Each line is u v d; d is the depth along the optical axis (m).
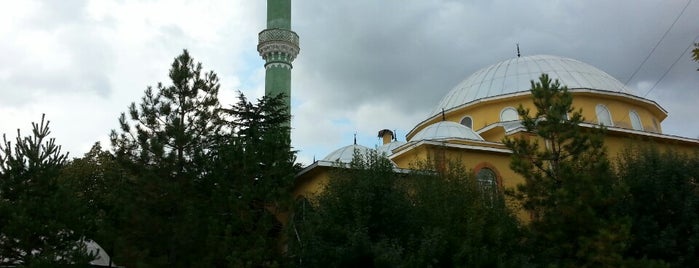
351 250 15.94
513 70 36.31
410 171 21.03
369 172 19.14
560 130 18.20
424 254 15.21
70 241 20.05
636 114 33.75
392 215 17.55
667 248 18.00
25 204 19.69
